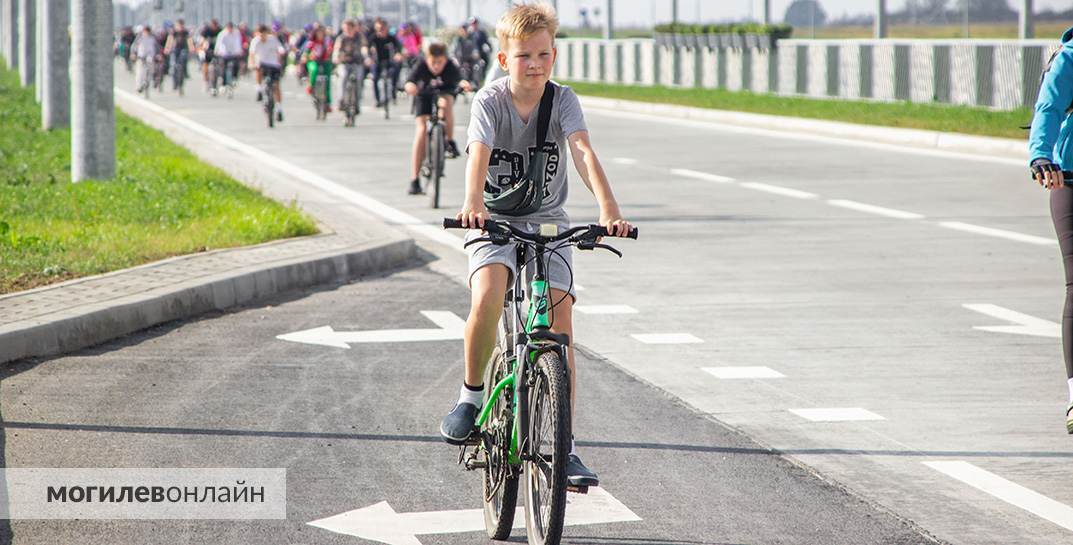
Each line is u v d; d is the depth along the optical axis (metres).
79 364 20.03
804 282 27.53
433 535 13.16
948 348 21.53
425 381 19.42
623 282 27.66
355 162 53.72
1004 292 26.28
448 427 13.04
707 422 17.27
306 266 27.27
